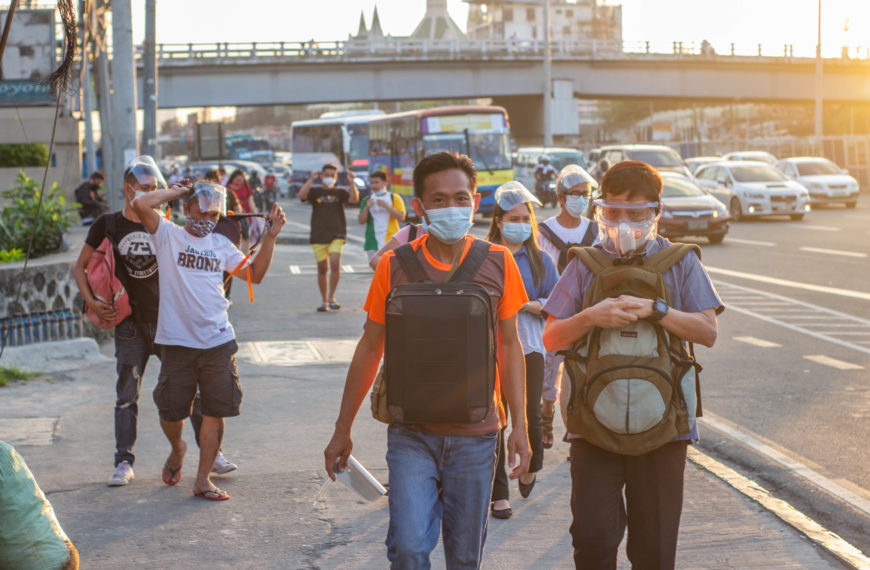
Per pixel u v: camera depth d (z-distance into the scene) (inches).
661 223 973.2
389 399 140.0
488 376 139.8
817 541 204.4
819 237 1009.5
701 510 225.6
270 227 235.5
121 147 660.1
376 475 253.3
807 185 1434.5
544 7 2378.2
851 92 3223.4
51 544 121.8
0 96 911.0
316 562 198.5
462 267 145.9
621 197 147.1
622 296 141.7
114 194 666.8
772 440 293.9
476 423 143.0
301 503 234.5
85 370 394.0
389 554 140.0
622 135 5871.1
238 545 207.8
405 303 138.9
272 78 2642.7
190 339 231.6
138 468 265.1
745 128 4817.9
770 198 1225.4
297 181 2359.7
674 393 143.9
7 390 358.6
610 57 2952.8
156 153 876.6
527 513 226.4
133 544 208.5
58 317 408.5
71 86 128.0
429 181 145.3
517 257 230.7
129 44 658.8
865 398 347.9
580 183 252.2
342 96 2711.6
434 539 141.1
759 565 192.5
